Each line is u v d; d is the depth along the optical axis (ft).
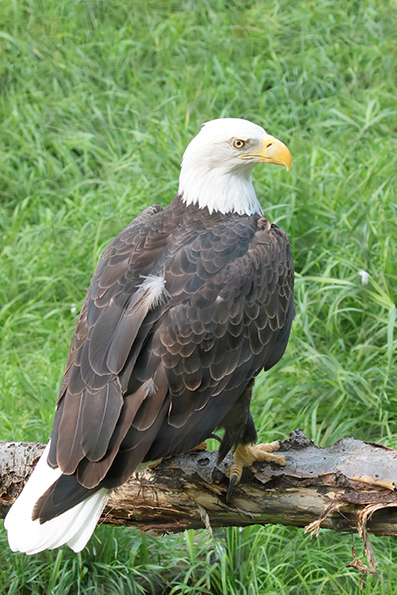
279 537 29.68
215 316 23.35
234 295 23.88
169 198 46.93
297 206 44.19
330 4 68.49
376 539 29.71
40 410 35.19
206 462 24.11
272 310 25.18
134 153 53.11
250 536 29.91
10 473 24.56
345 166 49.80
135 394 21.77
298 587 28.73
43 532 20.84
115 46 64.49
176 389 22.34
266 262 25.13
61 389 23.21
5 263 45.91
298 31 66.13
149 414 21.80
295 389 34.96
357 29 66.18
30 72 62.34
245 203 28.09
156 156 51.24
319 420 35.17
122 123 57.67
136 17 68.33
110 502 24.50
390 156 50.21
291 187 43.98
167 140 52.80
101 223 46.11
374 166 47.52
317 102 57.67
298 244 43.34
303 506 23.21
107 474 21.20
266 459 23.48
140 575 29.45
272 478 23.30
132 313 22.68
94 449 20.94
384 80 60.85
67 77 62.44
